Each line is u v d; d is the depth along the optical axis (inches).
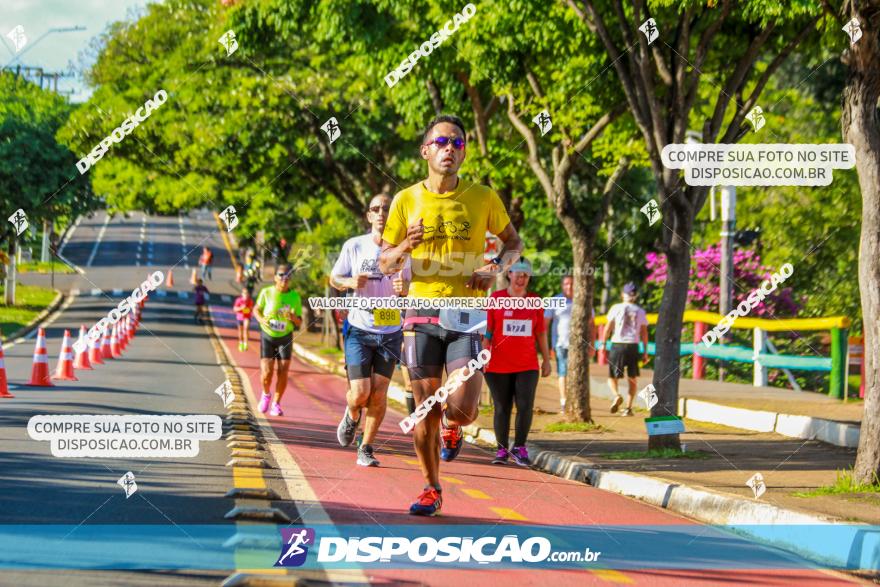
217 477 379.2
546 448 569.9
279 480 384.8
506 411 521.7
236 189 1390.3
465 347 315.3
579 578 263.4
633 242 1518.2
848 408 717.3
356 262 445.7
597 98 701.3
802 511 329.4
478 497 386.3
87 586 224.7
